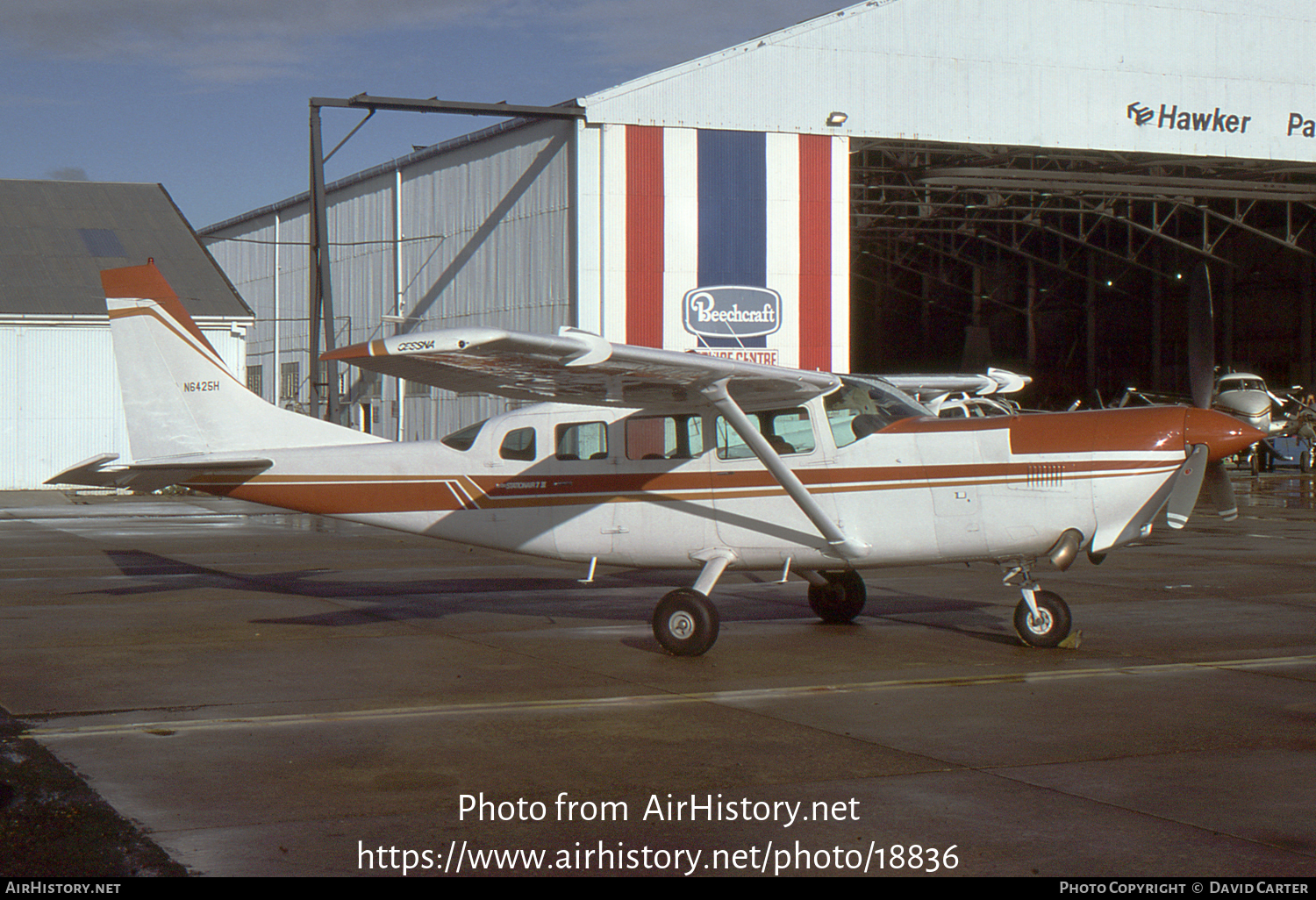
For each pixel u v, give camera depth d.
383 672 7.36
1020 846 4.21
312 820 4.47
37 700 6.53
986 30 23.34
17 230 28.59
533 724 6.00
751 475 8.55
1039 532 8.09
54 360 25.92
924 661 7.80
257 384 36.75
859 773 5.11
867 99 22.89
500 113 21.64
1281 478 30.88
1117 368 41.03
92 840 4.23
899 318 48.44
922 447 8.29
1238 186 28.45
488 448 9.24
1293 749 5.49
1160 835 4.30
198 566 13.34
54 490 26.06
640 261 22.00
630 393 8.07
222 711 6.28
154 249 29.05
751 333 22.55
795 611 10.13
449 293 26.34
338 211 31.22
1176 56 24.39
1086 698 6.61
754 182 22.47
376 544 15.92
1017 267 44.53
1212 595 11.08
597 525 8.95
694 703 6.50
